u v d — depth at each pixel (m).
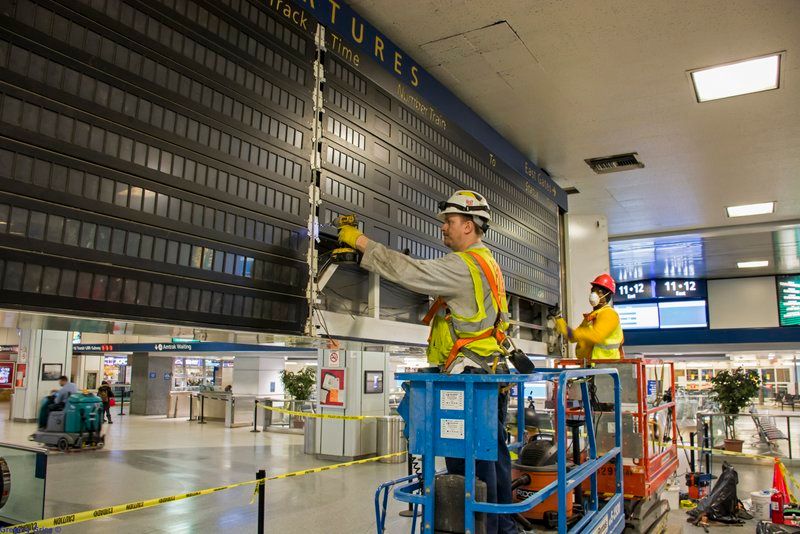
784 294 20.80
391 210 5.09
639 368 4.74
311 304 4.10
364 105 4.94
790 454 11.00
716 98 6.87
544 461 4.06
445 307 3.00
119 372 35.59
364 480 8.64
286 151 4.03
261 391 18.95
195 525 6.13
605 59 6.04
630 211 11.67
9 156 2.61
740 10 5.21
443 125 6.18
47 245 2.71
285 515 6.54
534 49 5.84
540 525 3.89
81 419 11.77
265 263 3.79
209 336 3.86
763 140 8.08
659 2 5.10
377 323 4.93
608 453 3.68
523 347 7.62
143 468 9.54
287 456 10.95
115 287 2.96
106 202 2.95
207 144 3.49
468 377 2.49
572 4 5.13
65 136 2.81
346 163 4.61
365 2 5.07
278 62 4.06
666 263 18.73
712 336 21.19
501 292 2.98
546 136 7.94
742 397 11.91
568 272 9.77
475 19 5.34
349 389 10.64
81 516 3.56
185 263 3.30
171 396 20.41
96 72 2.96
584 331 5.35
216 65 3.59
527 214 8.21
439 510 2.50
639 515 4.50
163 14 3.30
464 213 3.10
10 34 2.63
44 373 17.41
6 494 4.67
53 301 2.71
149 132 3.17
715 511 6.86
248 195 3.72
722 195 10.59
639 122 7.52
